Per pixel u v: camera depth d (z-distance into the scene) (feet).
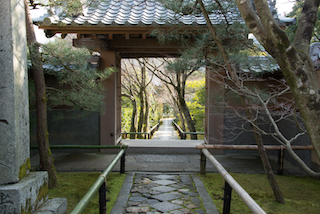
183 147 20.90
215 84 19.72
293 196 11.69
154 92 55.98
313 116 5.24
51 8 14.48
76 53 13.00
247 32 12.84
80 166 16.67
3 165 6.76
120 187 12.86
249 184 13.41
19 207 6.44
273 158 19.44
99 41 19.57
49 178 12.16
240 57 13.11
